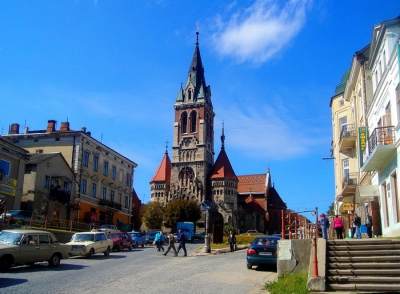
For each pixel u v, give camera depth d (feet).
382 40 85.66
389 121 80.18
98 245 98.02
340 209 140.05
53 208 162.50
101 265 78.07
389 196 81.56
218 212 328.49
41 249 70.79
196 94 368.89
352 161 128.98
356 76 115.24
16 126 201.87
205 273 66.13
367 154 89.04
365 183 108.37
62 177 167.43
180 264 80.89
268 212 398.01
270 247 70.95
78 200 179.63
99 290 48.24
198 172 344.69
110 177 214.90
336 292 43.14
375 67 94.84
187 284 53.83
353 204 125.29
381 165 86.02
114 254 110.52
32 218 120.47
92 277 59.47
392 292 42.70
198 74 378.73
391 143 76.43
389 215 81.82
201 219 325.42
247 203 379.76
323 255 51.80
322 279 44.45
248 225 367.66
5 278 57.16
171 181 349.82
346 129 133.90
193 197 337.11
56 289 48.39
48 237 73.77
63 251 75.87
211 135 379.35
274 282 52.13
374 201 92.27
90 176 191.72
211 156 370.53
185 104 364.17
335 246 56.24
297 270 57.98
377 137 79.51
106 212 206.39
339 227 86.63
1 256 63.98
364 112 103.19
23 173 137.90
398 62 70.33
